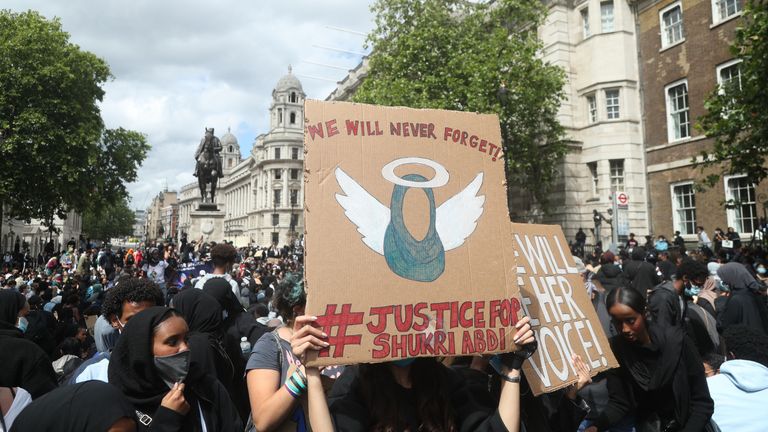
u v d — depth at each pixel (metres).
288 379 2.36
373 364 2.20
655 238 21.72
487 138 2.40
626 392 3.06
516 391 2.18
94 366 3.33
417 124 2.29
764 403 2.86
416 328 2.07
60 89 27.62
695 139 19.73
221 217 29.72
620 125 22.52
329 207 2.07
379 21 22.41
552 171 22.88
